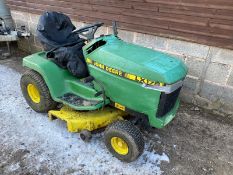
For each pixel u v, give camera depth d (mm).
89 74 3561
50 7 5703
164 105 2914
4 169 3193
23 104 4445
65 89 3746
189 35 4105
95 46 3324
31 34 6414
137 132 3025
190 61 4305
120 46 3262
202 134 3887
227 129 4012
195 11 3877
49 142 3607
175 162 3359
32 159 3334
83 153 3428
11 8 6574
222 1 3590
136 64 2898
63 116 3562
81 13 5266
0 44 7035
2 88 4926
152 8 4266
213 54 4031
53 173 3139
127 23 4695
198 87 4402
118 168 3221
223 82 4129
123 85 3055
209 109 4449
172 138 3771
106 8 4832
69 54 3451
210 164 3361
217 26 3791
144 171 3195
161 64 2900
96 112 3566
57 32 3768
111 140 3207
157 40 4496
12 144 3568
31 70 3916
